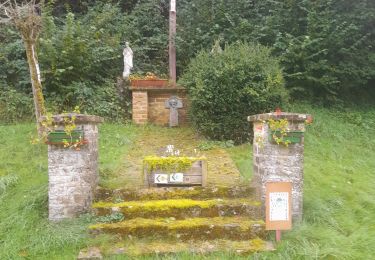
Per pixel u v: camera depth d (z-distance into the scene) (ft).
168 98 32.35
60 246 14.49
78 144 16.12
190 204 16.14
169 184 17.52
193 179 17.56
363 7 31.91
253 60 26.32
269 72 26.07
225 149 25.17
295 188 16.21
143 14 41.37
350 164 24.29
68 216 16.20
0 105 29.04
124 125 30.40
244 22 33.91
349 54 31.86
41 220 16.08
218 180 18.81
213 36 34.96
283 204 14.78
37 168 20.51
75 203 16.25
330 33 31.50
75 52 30.73
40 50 30.22
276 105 26.07
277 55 32.68
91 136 16.87
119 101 32.14
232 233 15.06
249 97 25.70
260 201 16.46
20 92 30.55
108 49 32.83
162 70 38.40
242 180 18.81
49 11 32.91
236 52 27.35
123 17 39.06
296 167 16.25
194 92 26.40
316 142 26.37
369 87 34.88
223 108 25.96
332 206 17.66
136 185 17.90
